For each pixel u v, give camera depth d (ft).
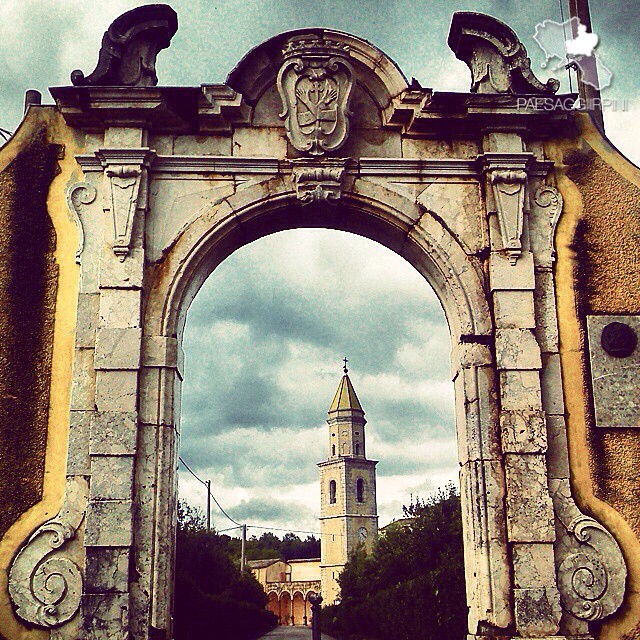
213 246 31.81
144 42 32.81
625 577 28.89
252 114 32.99
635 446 30.27
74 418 29.32
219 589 81.25
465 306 31.27
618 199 32.78
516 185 32.04
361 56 32.91
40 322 30.60
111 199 31.17
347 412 235.61
